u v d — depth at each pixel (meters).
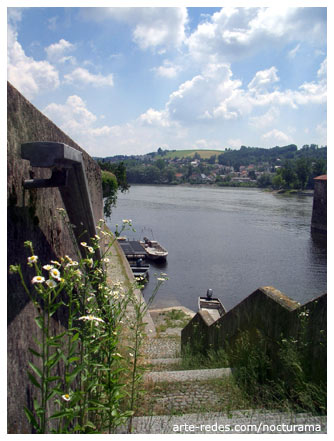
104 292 2.73
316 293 24.09
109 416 2.45
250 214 60.47
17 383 2.18
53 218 3.48
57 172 2.77
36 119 3.05
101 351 2.64
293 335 3.85
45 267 2.09
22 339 2.33
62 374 2.93
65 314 3.30
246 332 5.09
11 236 2.43
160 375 4.78
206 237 42.06
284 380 3.99
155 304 21.30
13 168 2.56
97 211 8.64
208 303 18.75
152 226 48.75
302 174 108.88
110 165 39.50
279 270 29.19
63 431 2.01
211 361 5.86
